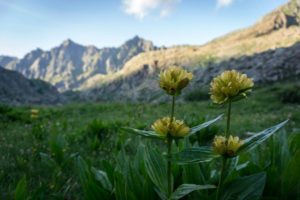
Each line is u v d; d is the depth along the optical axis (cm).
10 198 80
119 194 52
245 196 46
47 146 144
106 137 168
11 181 97
